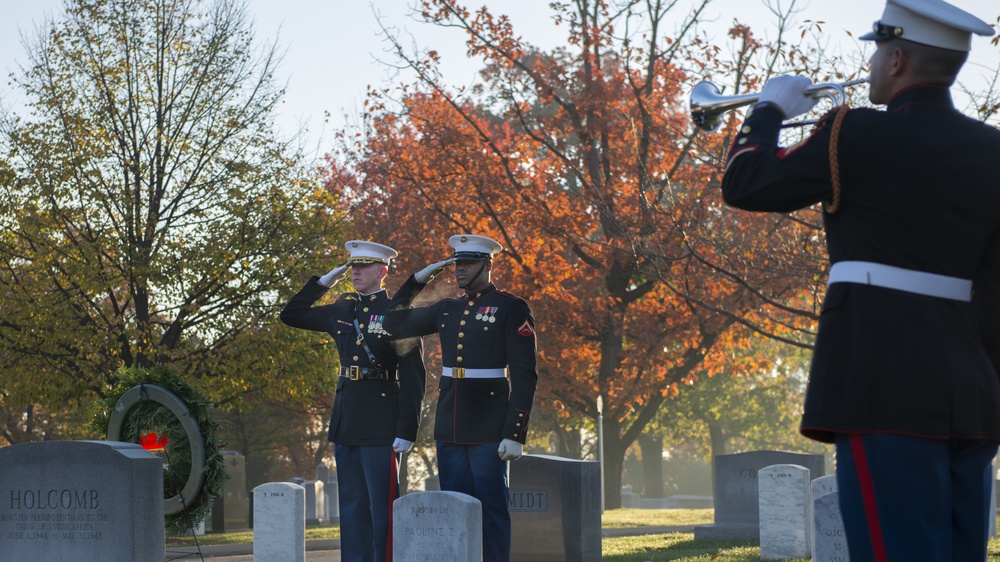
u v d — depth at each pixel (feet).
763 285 60.13
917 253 9.46
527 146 103.14
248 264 76.59
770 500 43.04
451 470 28.25
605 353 101.04
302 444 142.41
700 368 118.42
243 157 79.92
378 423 29.35
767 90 10.69
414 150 105.40
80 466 27.96
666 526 73.77
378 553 29.09
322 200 81.25
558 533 35.19
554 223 91.71
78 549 27.91
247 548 54.95
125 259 74.33
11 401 76.18
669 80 87.04
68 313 73.00
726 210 62.85
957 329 9.47
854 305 9.60
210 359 76.33
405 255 98.99
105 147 76.13
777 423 188.96
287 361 77.10
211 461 31.30
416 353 29.14
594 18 95.40
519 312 27.53
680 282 60.39
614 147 92.99
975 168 9.47
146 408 31.63
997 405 9.62
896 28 9.85
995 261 9.78
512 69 98.78
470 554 26.48
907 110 9.69
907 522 9.13
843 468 9.57
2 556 28.73
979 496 9.64
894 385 9.29
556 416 140.26
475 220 97.81
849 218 9.71
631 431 108.88
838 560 32.58
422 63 98.53
